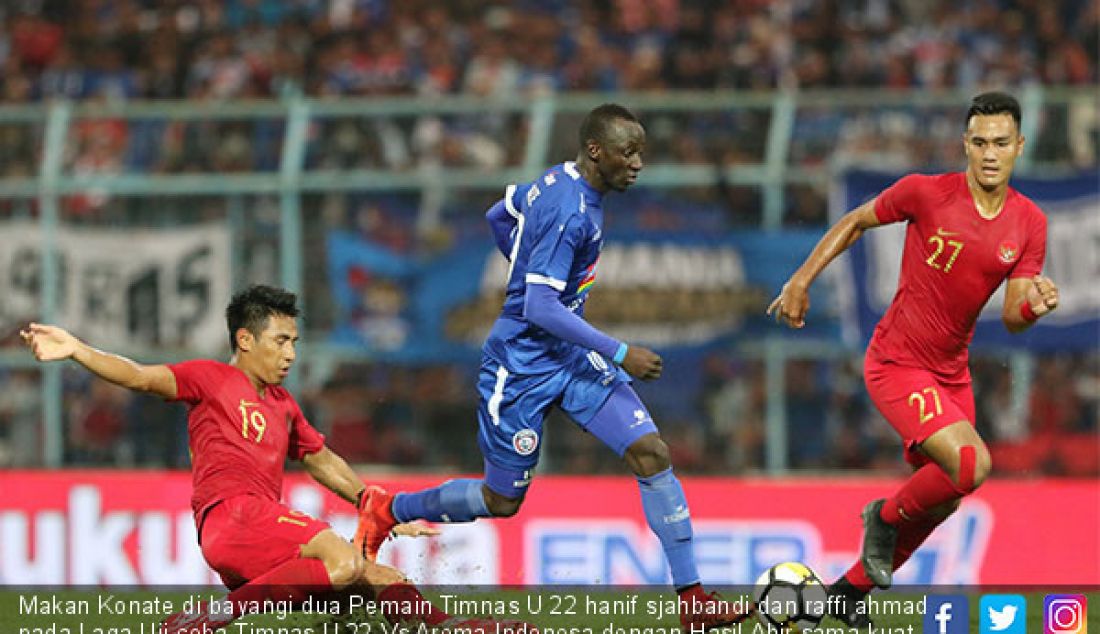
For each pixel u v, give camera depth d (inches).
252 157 1487.5
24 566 1295.5
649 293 1455.5
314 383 1521.9
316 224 1466.5
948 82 2081.7
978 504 1258.6
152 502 1290.6
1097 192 1434.5
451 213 1465.3
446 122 1486.2
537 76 2106.3
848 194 1438.2
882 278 1439.5
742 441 1534.2
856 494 1280.8
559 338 834.2
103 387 1520.7
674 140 1470.2
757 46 2085.4
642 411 858.1
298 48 2148.1
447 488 898.1
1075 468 1561.3
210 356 1469.0
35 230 1480.1
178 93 2126.0
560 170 844.0
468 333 1467.8
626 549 1251.8
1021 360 1470.2
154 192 1466.5
